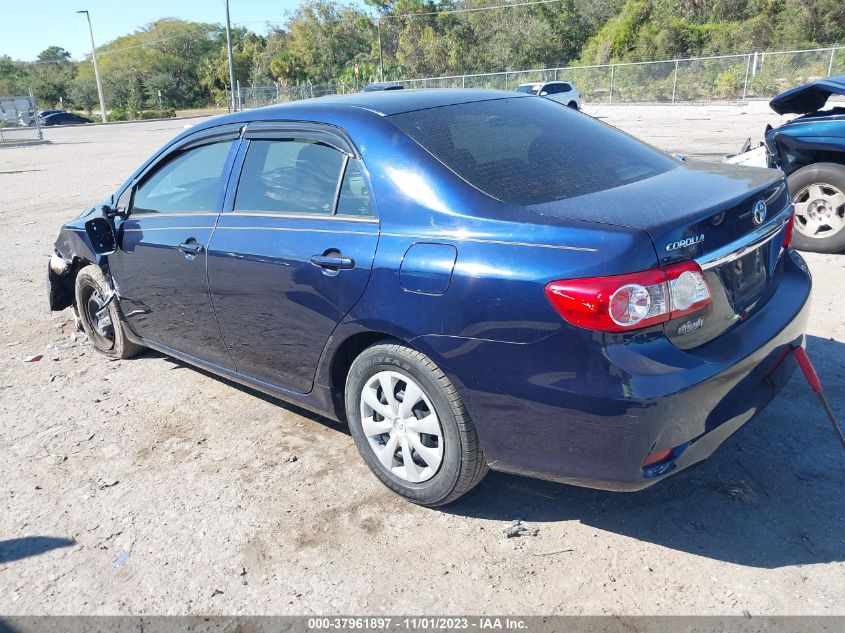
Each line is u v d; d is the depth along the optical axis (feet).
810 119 20.47
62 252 18.01
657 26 150.10
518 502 10.71
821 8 129.39
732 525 9.80
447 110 11.33
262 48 287.69
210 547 10.18
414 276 9.47
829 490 10.36
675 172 10.85
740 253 9.05
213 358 13.80
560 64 173.47
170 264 13.64
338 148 11.03
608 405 8.21
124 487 11.84
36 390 15.89
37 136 123.44
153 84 274.98
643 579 8.95
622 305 8.02
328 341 10.91
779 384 9.96
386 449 10.73
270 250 11.45
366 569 9.53
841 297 17.71
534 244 8.66
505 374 8.87
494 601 8.80
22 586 9.66
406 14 218.59
